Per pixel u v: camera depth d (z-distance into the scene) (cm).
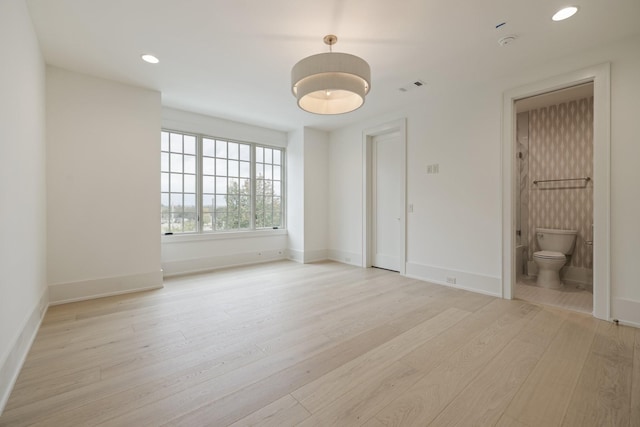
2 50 156
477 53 271
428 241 391
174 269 428
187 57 280
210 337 225
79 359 192
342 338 224
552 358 193
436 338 223
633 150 242
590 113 371
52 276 295
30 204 221
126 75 317
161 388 162
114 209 331
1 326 151
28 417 139
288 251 558
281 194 564
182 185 443
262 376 174
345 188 523
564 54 272
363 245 488
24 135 202
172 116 423
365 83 212
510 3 204
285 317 266
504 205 319
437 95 372
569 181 388
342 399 153
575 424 135
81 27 232
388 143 464
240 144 507
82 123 311
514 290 322
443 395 156
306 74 194
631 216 244
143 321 256
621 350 203
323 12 214
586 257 376
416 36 245
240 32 240
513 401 151
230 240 487
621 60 247
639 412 142
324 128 535
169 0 201
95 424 135
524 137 425
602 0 198
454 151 361
